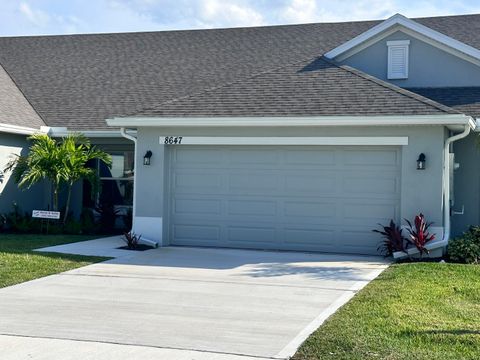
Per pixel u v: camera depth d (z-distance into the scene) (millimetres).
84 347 6488
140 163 14445
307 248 13727
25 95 19625
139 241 14156
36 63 21625
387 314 7656
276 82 14805
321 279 10344
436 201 12727
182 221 14453
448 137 13531
